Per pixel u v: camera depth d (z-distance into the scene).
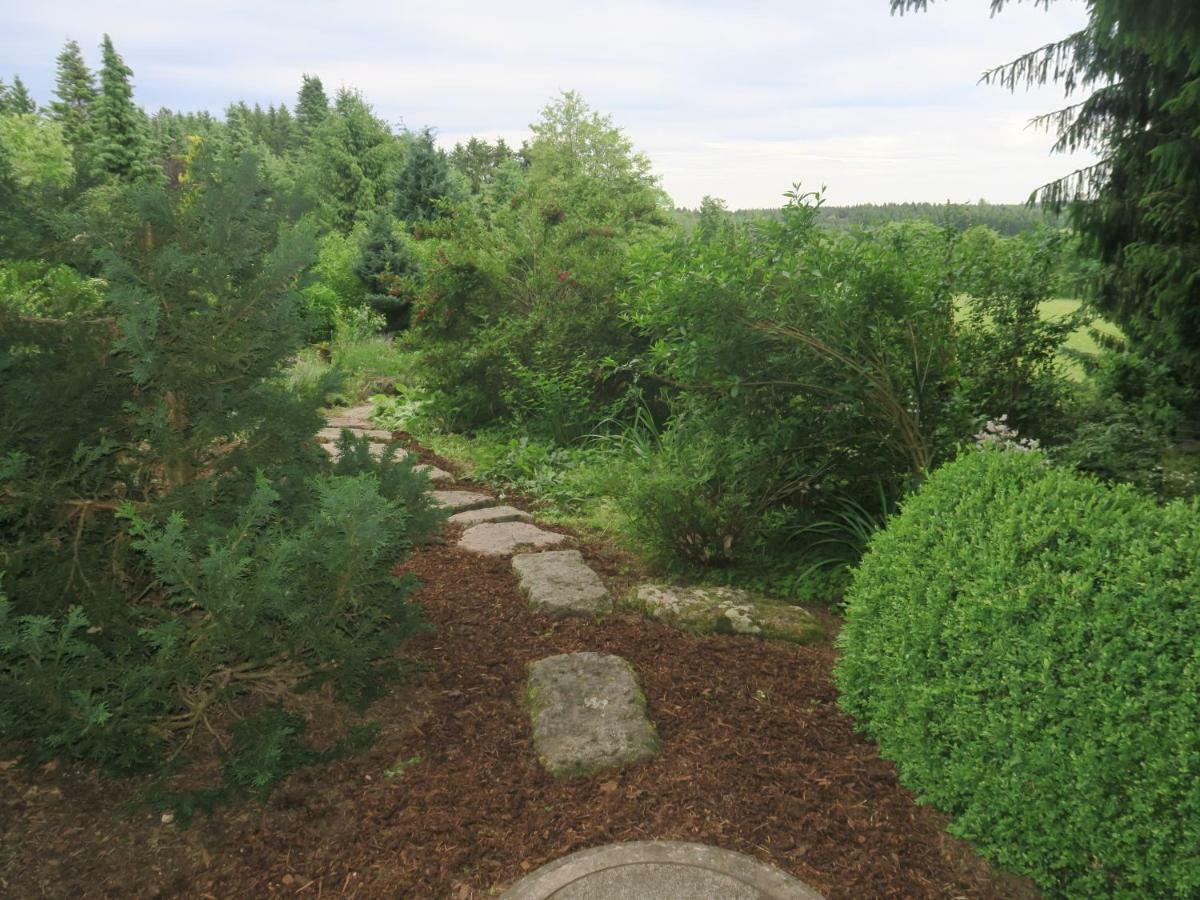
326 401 3.67
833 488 5.82
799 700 3.82
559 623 4.62
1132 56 7.87
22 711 2.79
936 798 2.97
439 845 2.87
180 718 3.31
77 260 3.26
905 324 5.43
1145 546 2.61
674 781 3.19
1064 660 2.59
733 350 5.26
